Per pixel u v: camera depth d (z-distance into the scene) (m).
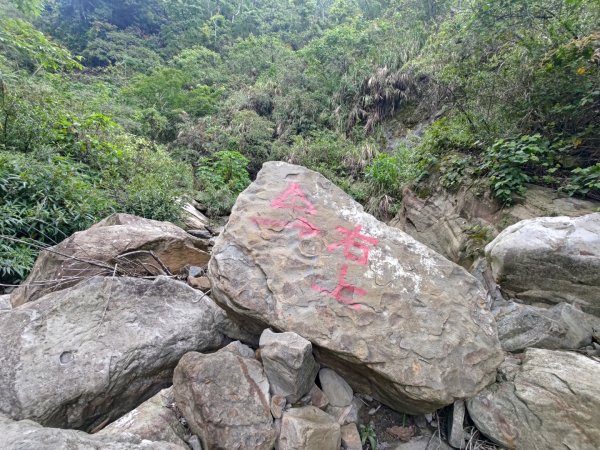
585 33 3.42
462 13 5.21
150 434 1.57
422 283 2.06
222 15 20.92
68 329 1.86
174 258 3.26
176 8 19.86
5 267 3.12
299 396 1.78
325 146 9.28
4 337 1.75
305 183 2.41
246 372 1.77
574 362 1.88
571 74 3.36
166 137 10.73
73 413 1.71
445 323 1.93
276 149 9.88
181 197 5.99
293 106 11.12
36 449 1.16
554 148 3.51
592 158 3.37
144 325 2.03
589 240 2.32
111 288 2.07
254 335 2.28
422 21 10.38
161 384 2.05
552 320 2.18
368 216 2.33
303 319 1.86
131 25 19.83
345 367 1.92
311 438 1.56
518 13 3.82
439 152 4.98
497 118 4.09
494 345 1.94
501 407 1.80
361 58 11.27
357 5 16.81
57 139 5.27
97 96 9.16
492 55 4.43
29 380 1.64
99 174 5.28
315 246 2.12
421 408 1.83
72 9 18.53
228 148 10.08
